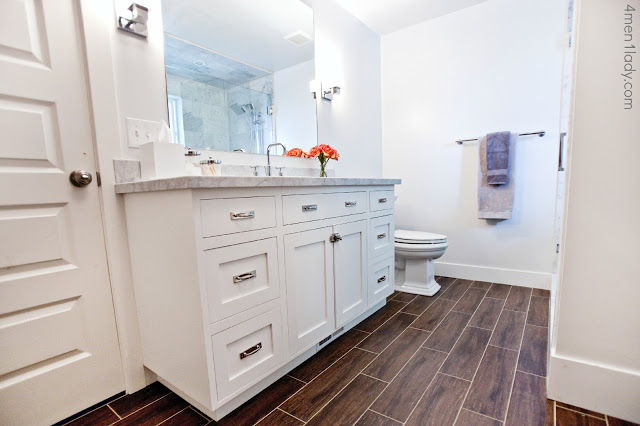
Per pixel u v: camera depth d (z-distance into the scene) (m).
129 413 1.14
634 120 0.95
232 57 1.69
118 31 1.22
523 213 2.32
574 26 1.02
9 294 1.00
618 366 1.03
